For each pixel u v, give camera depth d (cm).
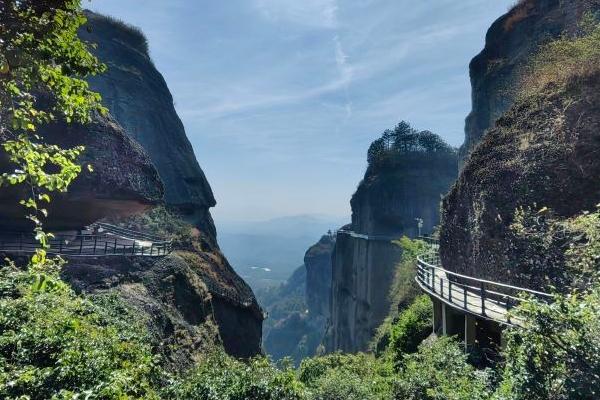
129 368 902
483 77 3775
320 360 1992
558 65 1631
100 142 2072
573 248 1042
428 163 7769
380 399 1110
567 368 534
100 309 1381
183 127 5781
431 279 1686
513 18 3619
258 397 1010
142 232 3497
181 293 2294
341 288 7988
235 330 3366
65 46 412
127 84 4850
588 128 1323
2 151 1599
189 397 973
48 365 828
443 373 978
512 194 1395
